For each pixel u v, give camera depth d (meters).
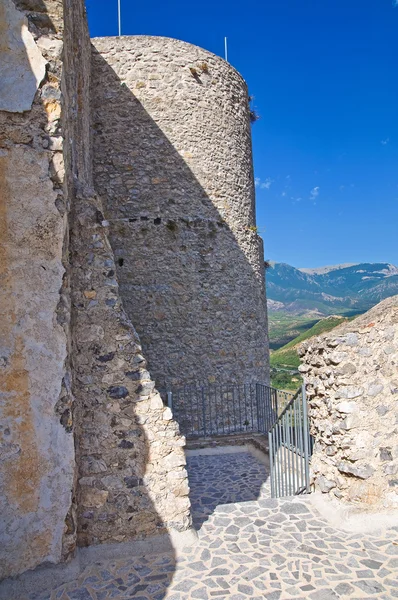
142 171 8.85
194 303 8.89
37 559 3.49
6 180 3.56
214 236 9.18
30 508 3.50
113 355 4.09
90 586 3.37
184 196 8.99
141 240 8.74
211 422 8.81
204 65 9.31
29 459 3.50
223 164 9.45
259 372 9.66
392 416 4.20
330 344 4.23
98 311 4.11
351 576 3.32
